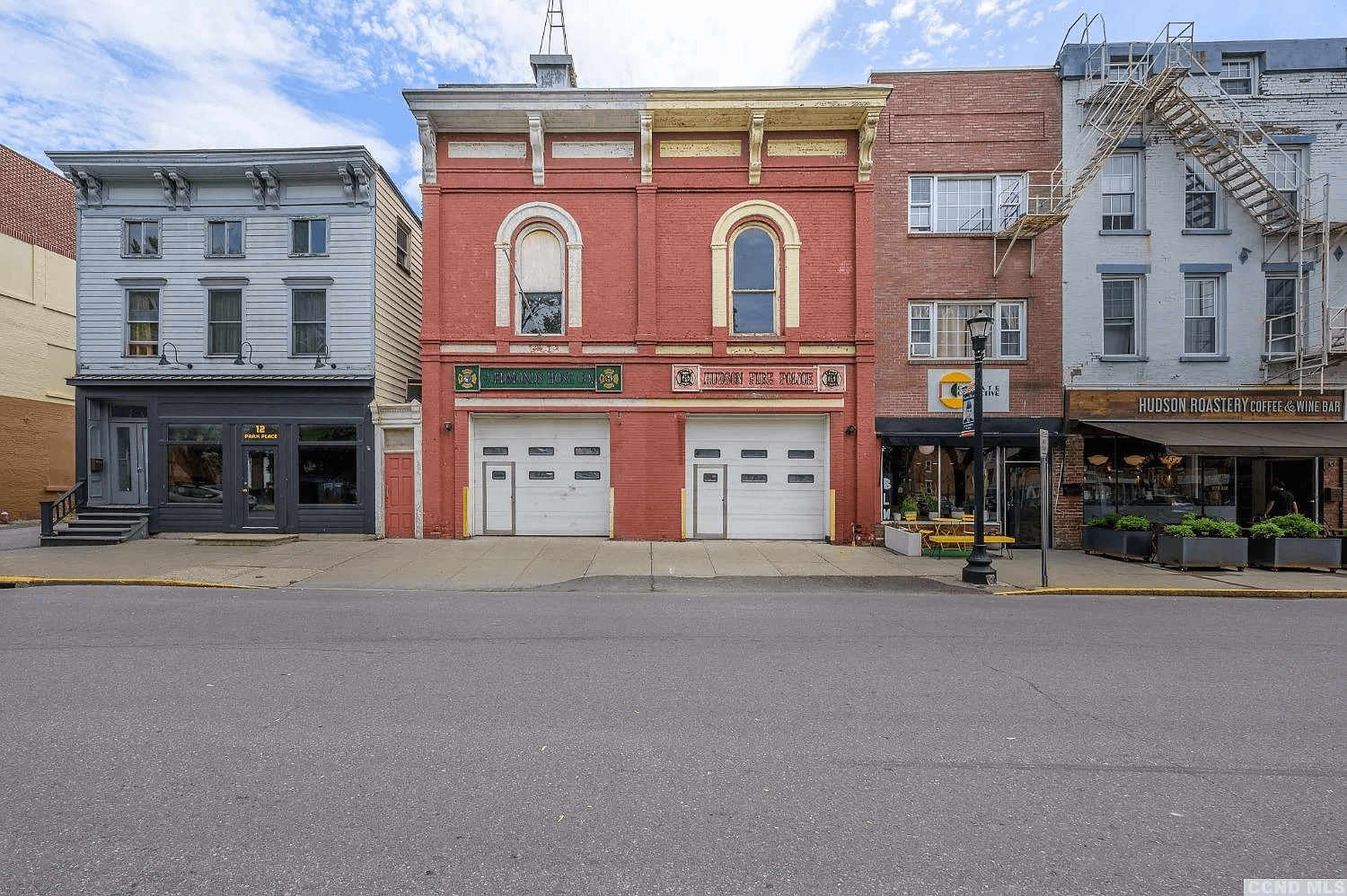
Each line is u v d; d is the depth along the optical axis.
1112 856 3.26
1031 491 15.50
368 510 15.59
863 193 15.37
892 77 15.60
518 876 3.04
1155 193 15.38
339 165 15.50
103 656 6.43
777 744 4.50
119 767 4.07
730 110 15.01
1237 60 15.43
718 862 3.17
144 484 16.42
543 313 15.69
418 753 4.29
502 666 6.18
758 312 15.69
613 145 15.51
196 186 15.97
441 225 15.49
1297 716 5.11
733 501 15.64
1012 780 4.03
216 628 7.61
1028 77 15.48
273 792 3.78
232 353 16.02
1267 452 13.09
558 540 15.18
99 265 15.95
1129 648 7.00
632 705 5.20
